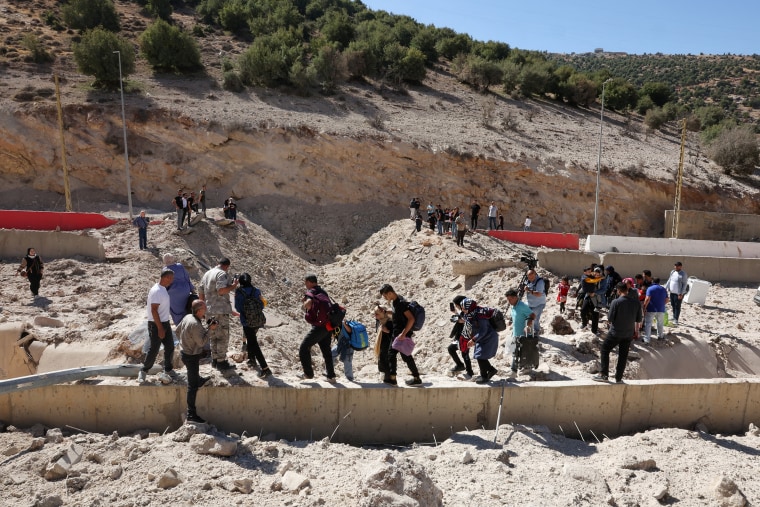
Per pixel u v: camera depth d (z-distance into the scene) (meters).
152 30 36.47
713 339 12.79
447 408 8.29
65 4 44.72
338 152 29.17
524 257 14.85
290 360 13.01
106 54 30.95
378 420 8.17
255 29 48.72
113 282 15.23
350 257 23.62
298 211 28.00
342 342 8.48
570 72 54.47
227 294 8.32
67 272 15.76
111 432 7.92
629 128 44.41
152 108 28.66
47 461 6.59
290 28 48.94
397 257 21.19
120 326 11.80
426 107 38.62
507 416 8.37
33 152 27.25
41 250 17.25
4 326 11.07
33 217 19.94
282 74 36.59
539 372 8.91
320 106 34.62
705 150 41.00
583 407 8.52
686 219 30.30
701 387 8.76
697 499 6.22
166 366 8.25
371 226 27.78
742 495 6.11
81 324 11.96
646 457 7.16
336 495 5.86
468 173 30.48
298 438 8.06
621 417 8.63
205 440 6.83
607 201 31.61
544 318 13.77
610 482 6.52
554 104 46.94
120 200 27.73
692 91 105.81
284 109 32.94
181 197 19.56
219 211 23.62
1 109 27.36
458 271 17.97
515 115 40.47
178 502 5.71
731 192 33.34
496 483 6.29
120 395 7.89
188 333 7.12
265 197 28.33
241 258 19.66
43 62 35.12
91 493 5.95
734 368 12.34
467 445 7.39
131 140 28.06
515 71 46.88
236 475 6.34
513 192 30.70
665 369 11.49
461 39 57.81
